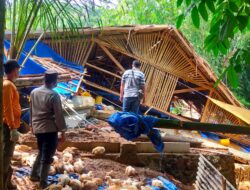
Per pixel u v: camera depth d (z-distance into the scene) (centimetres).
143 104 1423
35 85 791
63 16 380
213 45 232
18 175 578
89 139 780
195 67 1462
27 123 764
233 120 1505
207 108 1534
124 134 233
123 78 957
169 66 1445
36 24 461
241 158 1194
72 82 1087
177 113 1608
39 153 560
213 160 862
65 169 629
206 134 1402
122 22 1645
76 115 907
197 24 225
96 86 1352
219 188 572
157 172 752
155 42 1407
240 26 212
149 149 807
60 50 1266
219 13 223
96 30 1258
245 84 2073
